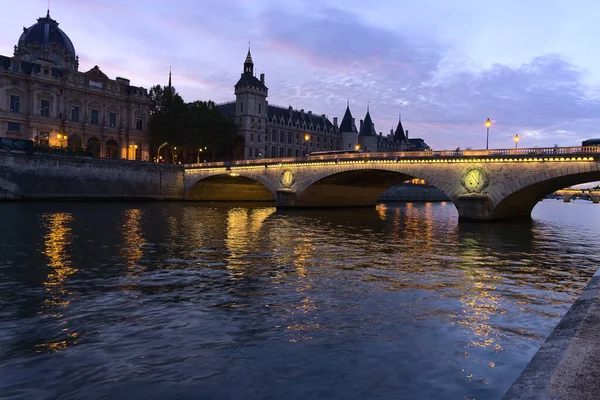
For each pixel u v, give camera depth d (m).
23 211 53.78
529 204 58.44
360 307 15.25
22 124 93.56
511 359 10.82
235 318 13.77
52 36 120.06
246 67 140.88
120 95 110.00
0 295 15.84
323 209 77.19
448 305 15.70
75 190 79.19
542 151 45.41
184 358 10.64
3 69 89.75
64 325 12.88
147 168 90.31
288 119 156.62
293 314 14.29
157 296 16.16
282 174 73.88
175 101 109.31
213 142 116.44
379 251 28.36
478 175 49.56
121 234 33.72
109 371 9.88
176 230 37.69
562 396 3.60
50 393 8.86
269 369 10.09
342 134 177.12
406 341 12.01
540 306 15.80
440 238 36.16
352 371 10.02
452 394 8.95
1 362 10.30
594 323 5.45
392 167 57.56
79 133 102.94
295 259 24.58
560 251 29.84
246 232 37.69
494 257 26.73
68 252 25.00
